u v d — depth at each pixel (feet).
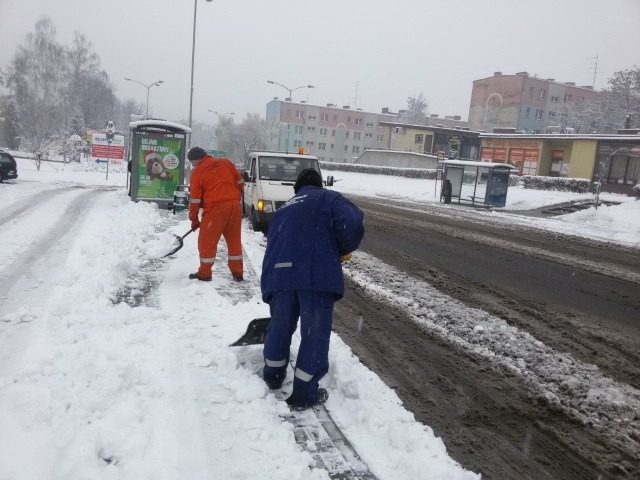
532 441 12.31
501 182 80.28
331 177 38.68
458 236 45.80
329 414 12.39
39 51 234.17
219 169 22.61
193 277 22.44
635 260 39.42
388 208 71.26
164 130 48.52
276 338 12.83
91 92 253.65
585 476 11.07
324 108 301.43
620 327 21.59
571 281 30.09
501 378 15.72
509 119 240.32
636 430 13.05
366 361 16.42
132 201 47.98
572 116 208.95
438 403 13.92
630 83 194.70
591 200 84.38
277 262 12.61
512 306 23.79
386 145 312.50
